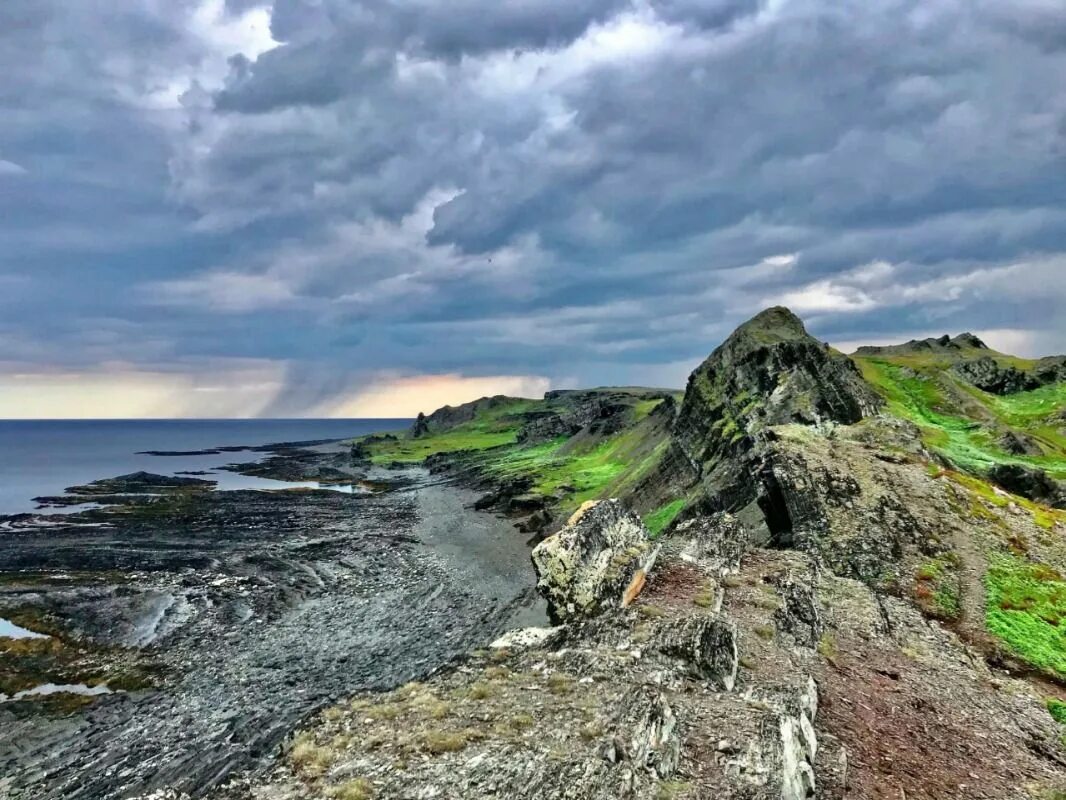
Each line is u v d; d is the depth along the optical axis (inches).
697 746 599.5
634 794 494.0
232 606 2285.9
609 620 879.1
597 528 1075.3
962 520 1662.2
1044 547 1587.1
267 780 504.4
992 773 783.1
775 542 1736.0
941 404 3870.6
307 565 2940.5
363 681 1603.1
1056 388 4562.0
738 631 969.5
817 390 2859.3
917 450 2148.1
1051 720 970.7
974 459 2571.4
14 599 2330.2
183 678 1646.2
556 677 685.9
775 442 1998.0
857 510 1653.5
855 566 1496.1
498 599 2352.4
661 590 1045.8
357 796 459.5
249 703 1483.8
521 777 478.6
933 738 840.3
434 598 2385.6
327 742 561.6
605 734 549.3
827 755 730.8
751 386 3275.1
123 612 2197.3
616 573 1011.3
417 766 505.4
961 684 1040.2
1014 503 1815.9
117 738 1328.7
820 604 1268.5
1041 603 1350.9
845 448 2001.7
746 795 533.0
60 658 1788.9
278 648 1856.5
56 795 1131.3
